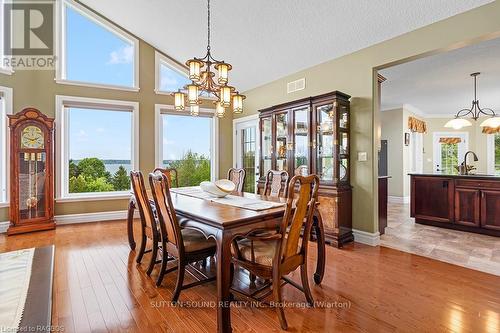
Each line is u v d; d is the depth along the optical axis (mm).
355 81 3529
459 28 2641
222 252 1693
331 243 3338
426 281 2391
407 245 3363
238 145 5695
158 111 5023
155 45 4953
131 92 4793
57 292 2189
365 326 1765
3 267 1520
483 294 2162
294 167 3936
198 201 2492
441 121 7926
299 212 1846
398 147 6961
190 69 2531
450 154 7852
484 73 4332
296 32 3555
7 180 3938
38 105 4145
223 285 1684
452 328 1736
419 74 4379
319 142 3654
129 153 4879
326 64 3902
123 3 4125
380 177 3773
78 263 2781
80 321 1812
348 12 3012
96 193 4629
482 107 6879
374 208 3371
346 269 2650
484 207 3812
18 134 3791
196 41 4457
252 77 4969
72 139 4465
